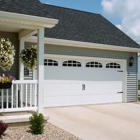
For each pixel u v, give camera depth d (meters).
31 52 6.61
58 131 5.05
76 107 8.73
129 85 10.67
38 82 5.68
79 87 9.27
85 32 10.11
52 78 8.67
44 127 5.40
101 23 11.97
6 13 4.95
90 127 5.55
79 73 9.27
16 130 4.94
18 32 7.52
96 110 8.11
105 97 9.98
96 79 9.72
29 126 5.29
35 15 5.33
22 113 5.82
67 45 8.82
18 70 7.61
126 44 10.45
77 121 6.21
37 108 5.67
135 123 6.06
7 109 5.30
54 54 8.60
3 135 4.45
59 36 8.78
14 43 7.55
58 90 8.79
